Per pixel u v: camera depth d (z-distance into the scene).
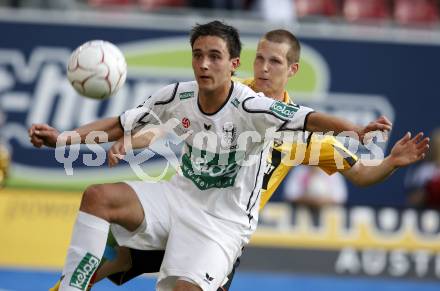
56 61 38.41
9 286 34.00
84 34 38.62
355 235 38.34
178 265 20.72
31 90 38.22
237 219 21.44
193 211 21.16
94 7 40.69
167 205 21.19
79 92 21.25
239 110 20.75
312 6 45.47
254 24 38.78
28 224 37.34
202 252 20.83
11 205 37.47
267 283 36.28
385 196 39.16
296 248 38.03
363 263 38.19
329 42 39.16
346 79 39.19
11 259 36.97
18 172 37.78
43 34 38.41
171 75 38.75
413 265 38.31
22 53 38.31
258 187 21.78
